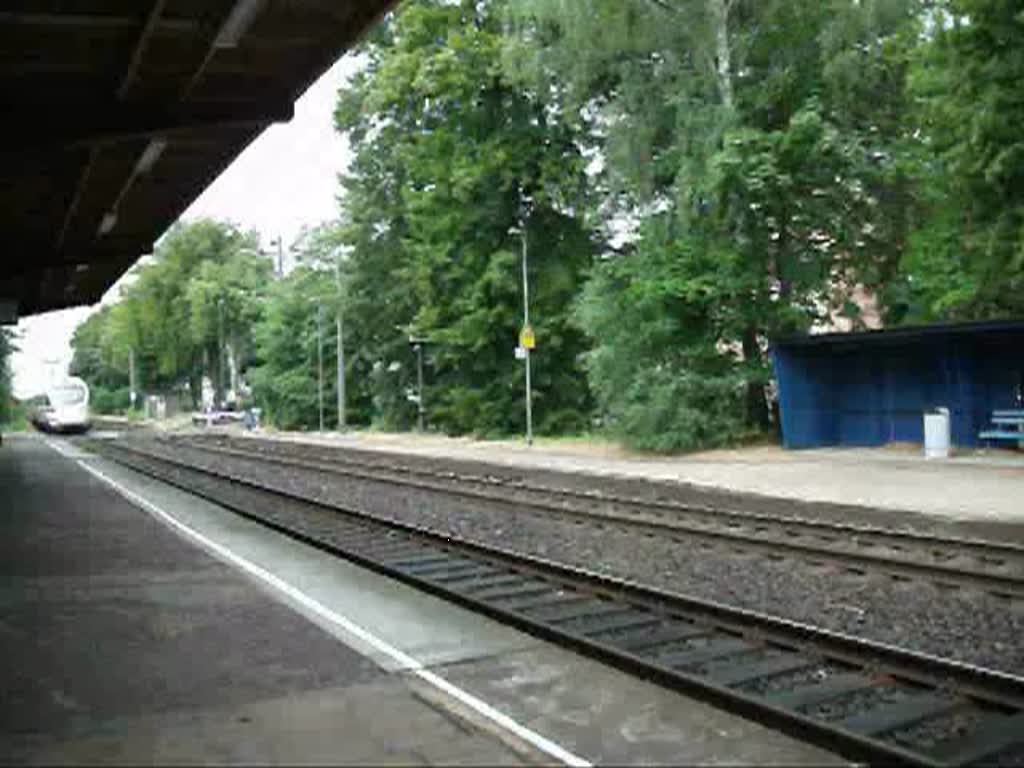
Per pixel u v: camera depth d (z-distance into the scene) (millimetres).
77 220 26547
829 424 27984
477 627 8781
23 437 67062
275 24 13203
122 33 12984
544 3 29656
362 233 55062
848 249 28375
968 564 11336
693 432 28297
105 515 18094
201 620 9164
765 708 6180
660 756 5645
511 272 41625
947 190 24484
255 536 14977
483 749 5652
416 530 14188
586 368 30828
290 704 6547
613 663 7520
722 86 28297
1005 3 20094
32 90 15023
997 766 5703
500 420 42812
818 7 27422
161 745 5820
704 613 8867
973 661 7848
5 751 5781
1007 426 23578
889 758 5414
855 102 27500
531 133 40906
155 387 124750
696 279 28094
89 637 8594
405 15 44500
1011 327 22016
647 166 29391
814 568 11430
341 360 57250
